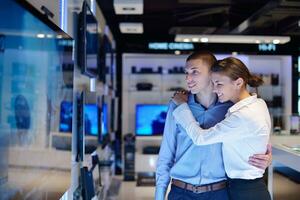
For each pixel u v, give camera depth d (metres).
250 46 6.93
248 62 7.32
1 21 1.37
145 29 6.83
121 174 6.88
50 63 1.97
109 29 5.77
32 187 1.70
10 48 1.46
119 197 5.38
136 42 6.92
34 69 1.72
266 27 5.62
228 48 6.94
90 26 3.28
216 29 6.32
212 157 2.01
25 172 1.62
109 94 5.48
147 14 5.80
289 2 3.97
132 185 6.15
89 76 3.47
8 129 1.45
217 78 1.96
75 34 2.95
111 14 5.67
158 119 6.75
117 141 6.88
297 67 6.91
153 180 6.43
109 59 5.44
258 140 1.91
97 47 3.88
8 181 1.45
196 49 6.94
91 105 3.39
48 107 1.94
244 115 1.87
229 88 1.96
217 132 1.88
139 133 6.73
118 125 6.93
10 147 1.47
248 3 5.12
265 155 1.93
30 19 1.66
